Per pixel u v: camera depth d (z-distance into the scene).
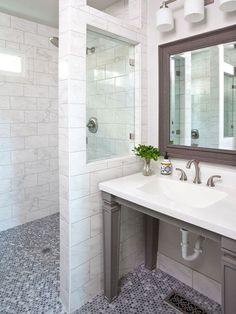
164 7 1.55
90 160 1.62
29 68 2.69
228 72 1.44
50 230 2.66
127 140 1.91
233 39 1.38
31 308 1.55
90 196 1.56
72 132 1.42
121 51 1.80
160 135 1.82
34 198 2.89
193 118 1.63
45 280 1.82
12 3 2.23
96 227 1.62
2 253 2.19
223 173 1.50
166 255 1.93
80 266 1.55
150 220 1.90
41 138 2.88
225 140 1.49
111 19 1.57
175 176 1.75
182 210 1.13
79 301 1.57
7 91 2.55
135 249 1.97
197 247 1.50
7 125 2.59
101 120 1.69
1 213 2.64
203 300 1.64
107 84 1.71
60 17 1.41
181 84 1.67
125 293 1.70
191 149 1.63
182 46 1.62
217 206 1.19
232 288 0.96
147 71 1.88
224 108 1.48
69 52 1.36
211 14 1.46
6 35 2.48
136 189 1.45
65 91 1.41
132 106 1.92
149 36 1.84
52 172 3.03
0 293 1.68
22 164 2.75
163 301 1.63
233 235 0.92
